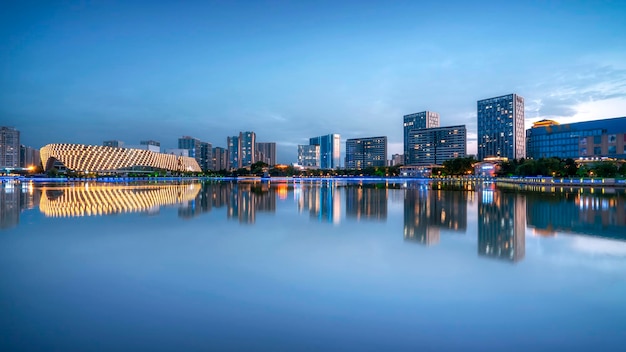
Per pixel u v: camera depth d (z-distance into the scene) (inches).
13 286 407.8
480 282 420.8
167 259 527.2
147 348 268.7
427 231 762.8
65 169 7623.0
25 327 303.9
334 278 436.8
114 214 1050.7
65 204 1348.4
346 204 1369.3
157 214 1055.0
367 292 387.9
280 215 1037.2
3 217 983.0
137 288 401.4
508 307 346.9
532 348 271.0
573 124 6156.5
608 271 463.2
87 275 449.1
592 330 299.4
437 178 6343.5
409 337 287.0
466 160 6141.7
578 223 863.7
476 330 299.6
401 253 563.8
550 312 335.6
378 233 740.7
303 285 411.2
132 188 2605.8
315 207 1258.6
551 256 541.3
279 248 600.1
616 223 856.9
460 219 941.8
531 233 730.8
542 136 6702.8
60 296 376.2
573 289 396.5
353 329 301.0
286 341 280.2
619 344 276.5
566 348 271.3
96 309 342.6
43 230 774.5
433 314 331.0
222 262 510.9
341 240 666.8
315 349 267.9
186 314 330.6
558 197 1657.2
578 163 4569.4
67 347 270.2
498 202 1421.0
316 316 326.6
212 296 376.8
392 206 1285.7
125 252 570.9
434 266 490.0
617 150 5526.6
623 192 2007.9
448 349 269.0
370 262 510.3
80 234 728.3
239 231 767.7
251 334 291.7
